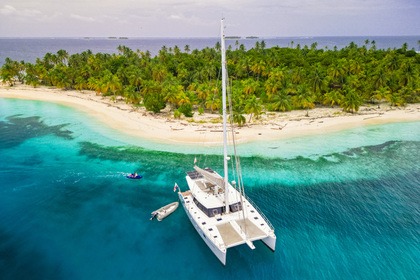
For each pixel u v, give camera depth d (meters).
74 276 27.61
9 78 124.38
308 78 95.00
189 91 86.38
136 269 28.44
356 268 28.53
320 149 58.09
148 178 46.66
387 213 37.38
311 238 32.56
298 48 156.00
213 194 34.31
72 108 90.06
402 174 48.16
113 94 106.75
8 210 37.84
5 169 49.56
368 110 85.38
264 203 39.34
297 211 37.59
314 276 27.64
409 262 29.23
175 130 68.50
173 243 31.97
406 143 61.84
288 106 82.12
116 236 33.06
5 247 31.17
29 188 43.44
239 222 30.91
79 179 46.28
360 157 54.72
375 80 91.62
